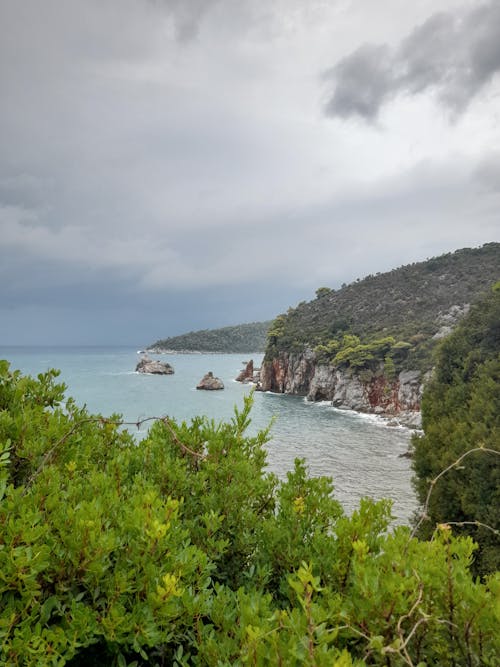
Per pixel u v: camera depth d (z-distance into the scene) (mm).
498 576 2580
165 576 2383
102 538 2508
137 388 114812
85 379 139250
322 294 175125
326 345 111562
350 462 45375
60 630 2199
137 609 2453
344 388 92438
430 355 83688
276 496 4605
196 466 4879
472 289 131625
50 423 4305
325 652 1886
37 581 2545
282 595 3432
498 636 2279
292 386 115438
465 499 20875
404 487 36969
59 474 3518
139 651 2363
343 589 2963
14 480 3885
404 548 2973
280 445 53406
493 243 164125
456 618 2432
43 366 179000
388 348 91812
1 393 4727
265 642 2211
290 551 3404
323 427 66750
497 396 28969
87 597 2645
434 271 155000
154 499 3000
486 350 39281
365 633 2365
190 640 2615
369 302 144875
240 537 3758
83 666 2656
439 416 34031
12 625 2189
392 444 54562
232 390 120812
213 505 3992
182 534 3033
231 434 5055
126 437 5613
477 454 21422
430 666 2436
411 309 128625
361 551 2865
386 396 85375
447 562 2604
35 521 2406
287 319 151625
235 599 2793
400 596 2340
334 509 4035
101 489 3447
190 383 132250
